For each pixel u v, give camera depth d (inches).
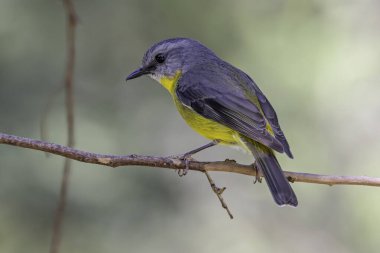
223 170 305.3
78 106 524.7
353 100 532.1
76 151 276.2
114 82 537.6
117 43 534.3
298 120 532.1
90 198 509.7
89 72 532.1
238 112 341.1
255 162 320.5
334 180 296.7
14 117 501.4
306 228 581.9
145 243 528.4
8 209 496.7
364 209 509.0
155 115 562.9
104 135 523.2
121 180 521.0
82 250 506.9
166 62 380.2
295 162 536.7
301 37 525.7
